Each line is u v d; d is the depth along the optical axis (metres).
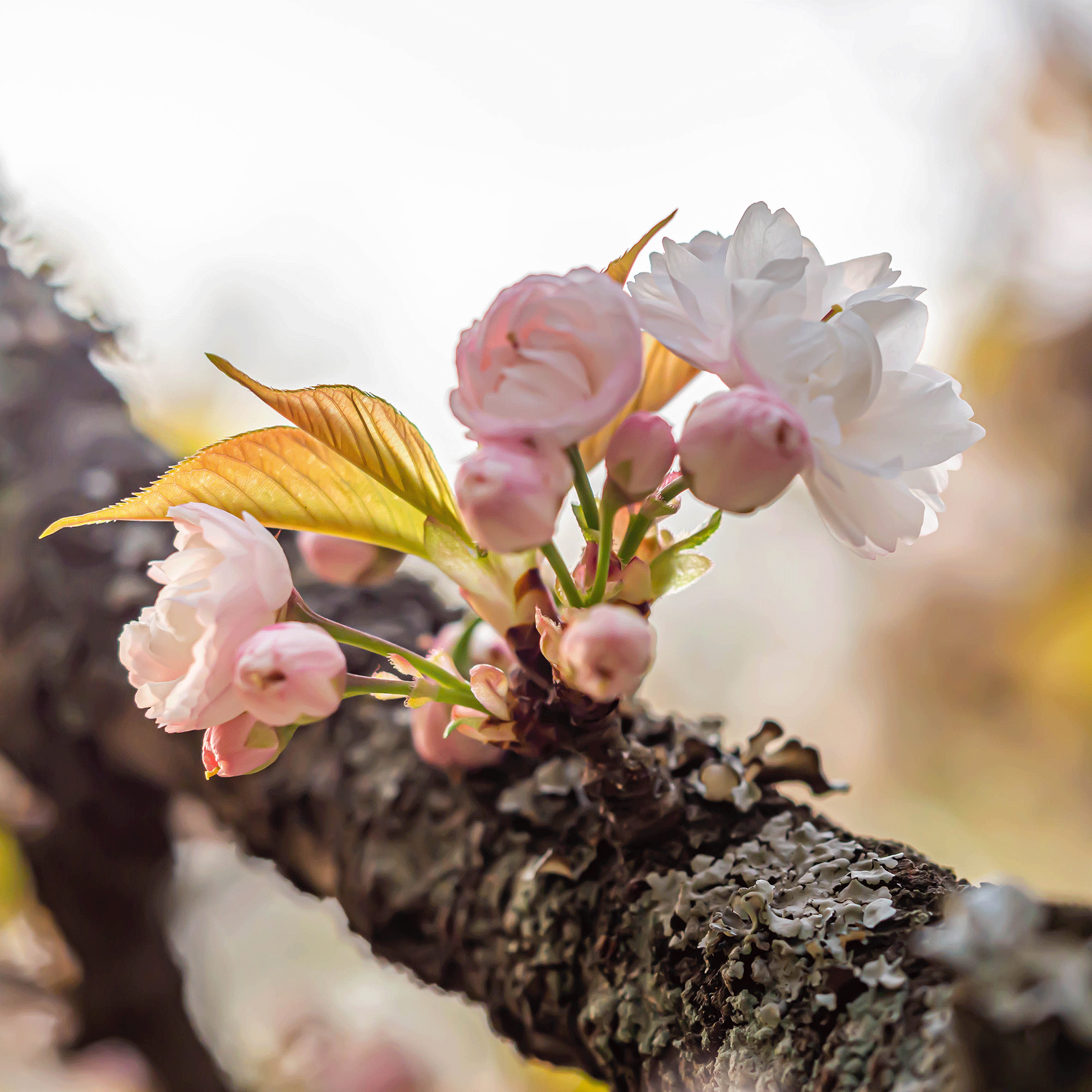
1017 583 2.18
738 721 2.17
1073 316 2.12
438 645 0.50
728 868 0.46
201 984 1.19
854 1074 0.43
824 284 0.44
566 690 0.45
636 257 0.45
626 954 0.46
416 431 0.45
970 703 2.21
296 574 0.56
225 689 0.44
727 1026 0.45
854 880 0.45
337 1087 1.09
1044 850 2.08
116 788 0.71
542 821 0.48
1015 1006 0.40
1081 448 2.11
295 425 0.45
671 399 0.48
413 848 0.50
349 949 1.26
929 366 0.44
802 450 0.42
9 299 0.72
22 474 0.66
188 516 0.44
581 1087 0.60
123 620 0.60
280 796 0.52
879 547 0.44
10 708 0.66
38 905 0.81
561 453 0.43
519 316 0.43
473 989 0.49
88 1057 0.95
